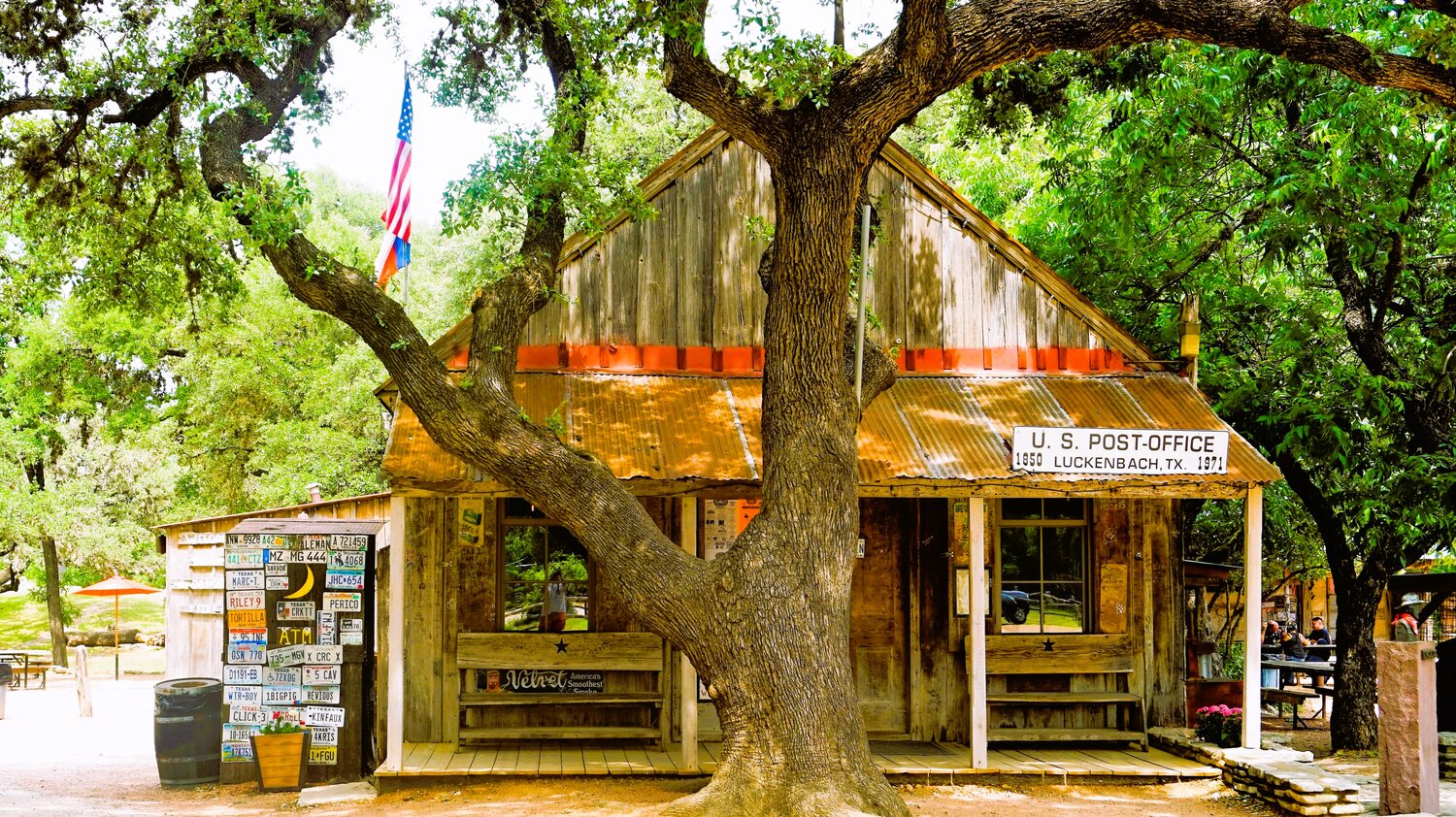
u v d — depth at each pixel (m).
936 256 13.11
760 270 9.66
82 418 31.27
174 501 30.81
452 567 12.70
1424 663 9.61
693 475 11.08
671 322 12.77
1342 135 12.58
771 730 8.46
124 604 42.81
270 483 26.00
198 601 19.97
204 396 27.83
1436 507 12.05
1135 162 14.07
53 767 13.72
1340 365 13.77
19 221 14.27
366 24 12.45
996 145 20.47
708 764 11.52
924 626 13.11
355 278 9.59
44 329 29.00
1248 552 11.61
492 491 10.91
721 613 8.62
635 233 12.80
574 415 11.90
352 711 11.85
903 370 12.93
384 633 13.02
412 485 10.88
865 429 11.99
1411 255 13.77
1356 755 13.49
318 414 26.55
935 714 13.02
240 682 11.96
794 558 8.70
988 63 8.65
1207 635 18.00
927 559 13.19
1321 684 19.88
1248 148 14.83
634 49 10.39
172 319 26.77
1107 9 8.59
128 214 13.16
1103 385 12.94
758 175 13.02
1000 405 12.49
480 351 9.68
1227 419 14.30
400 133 15.45
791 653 8.52
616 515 8.98
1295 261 15.77
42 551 31.28
